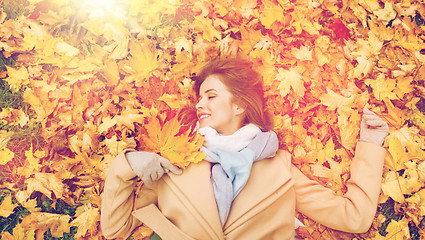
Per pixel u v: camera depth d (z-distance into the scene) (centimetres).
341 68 227
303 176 182
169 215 154
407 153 209
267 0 230
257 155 165
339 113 213
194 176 156
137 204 158
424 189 207
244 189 159
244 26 227
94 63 198
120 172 142
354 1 245
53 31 199
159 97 205
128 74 207
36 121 190
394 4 252
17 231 173
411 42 241
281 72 211
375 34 240
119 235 158
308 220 193
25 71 194
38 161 185
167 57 217
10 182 185
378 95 224
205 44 218
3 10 201
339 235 193
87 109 194
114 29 201
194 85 203
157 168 145
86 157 185
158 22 220
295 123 217
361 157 185
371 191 175
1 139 186
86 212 183
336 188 195
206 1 222
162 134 156
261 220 157
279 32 229
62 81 197
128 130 198
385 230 206
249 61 213
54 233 180
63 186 183
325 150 207
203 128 174
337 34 234
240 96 182
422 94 232
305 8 236
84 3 198
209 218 148
